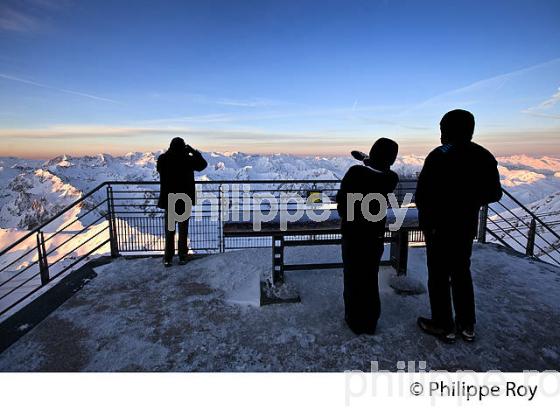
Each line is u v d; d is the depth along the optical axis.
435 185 2.61
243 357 2.65
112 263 4.74
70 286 4.00
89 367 2.54
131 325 3.12
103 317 3.27
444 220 2.64
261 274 3.97
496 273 4.25
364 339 2.85
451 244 2.67
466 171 2.53
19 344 2.83
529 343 2.79
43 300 3.64
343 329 3.01
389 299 3.56
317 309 3.36
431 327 2.88
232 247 5.19
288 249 5.00
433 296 2.83
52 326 3.11
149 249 5.09
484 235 5.50
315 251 4.93
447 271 2.75
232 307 3.44
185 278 4.20
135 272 4.41
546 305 3.43
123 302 3.58
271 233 3.48
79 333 2.99
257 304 3.46
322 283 3.92
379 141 2.72
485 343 2.79
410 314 3.26
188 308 3.43
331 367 2.53
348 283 2.92
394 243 4.05
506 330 2.98
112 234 4.95
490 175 2.52
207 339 2.89
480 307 3.39
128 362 2.60
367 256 2.82
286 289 3.62
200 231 5.13
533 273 4.24
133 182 5.00
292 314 3.28
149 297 3.70
